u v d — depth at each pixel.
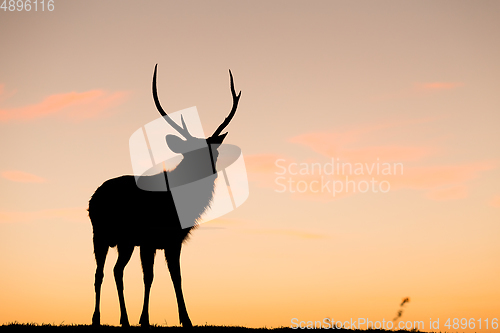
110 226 13.03
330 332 12.51
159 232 12.49
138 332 11.57
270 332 12.26
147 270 12.48
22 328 11.75
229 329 12.41
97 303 12.92
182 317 12.21
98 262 13.18
